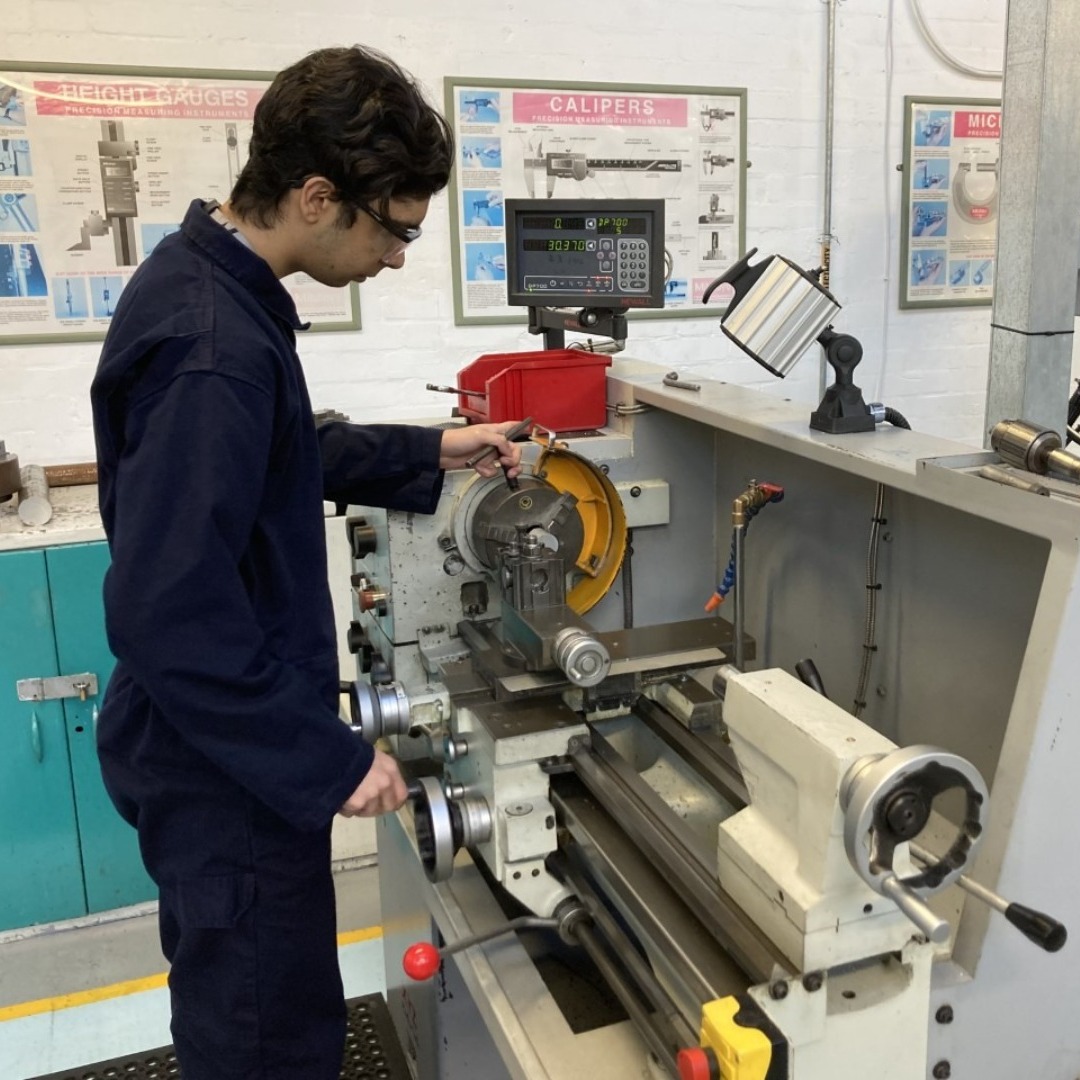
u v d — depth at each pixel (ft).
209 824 3.85
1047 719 2.75
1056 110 6.25
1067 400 6.78
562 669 3.81
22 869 7.62
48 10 7.97
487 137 9.25
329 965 4.21
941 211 10.76
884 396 11.07
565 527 4.50
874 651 4.32
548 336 6.07
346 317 9.20
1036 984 3.01
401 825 4.90
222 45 8.41
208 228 3.54
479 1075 4.91
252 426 3.33
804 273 3.88
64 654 7.35
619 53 9.48
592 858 3.54
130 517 3.22
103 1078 6.00
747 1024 2.49
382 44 8.83
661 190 9.84
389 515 4.54
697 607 5.49
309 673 3.88
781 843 2.80
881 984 2.75
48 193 8.25
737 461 5.17
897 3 10.12
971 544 3.73
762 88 9.95
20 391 8.52
